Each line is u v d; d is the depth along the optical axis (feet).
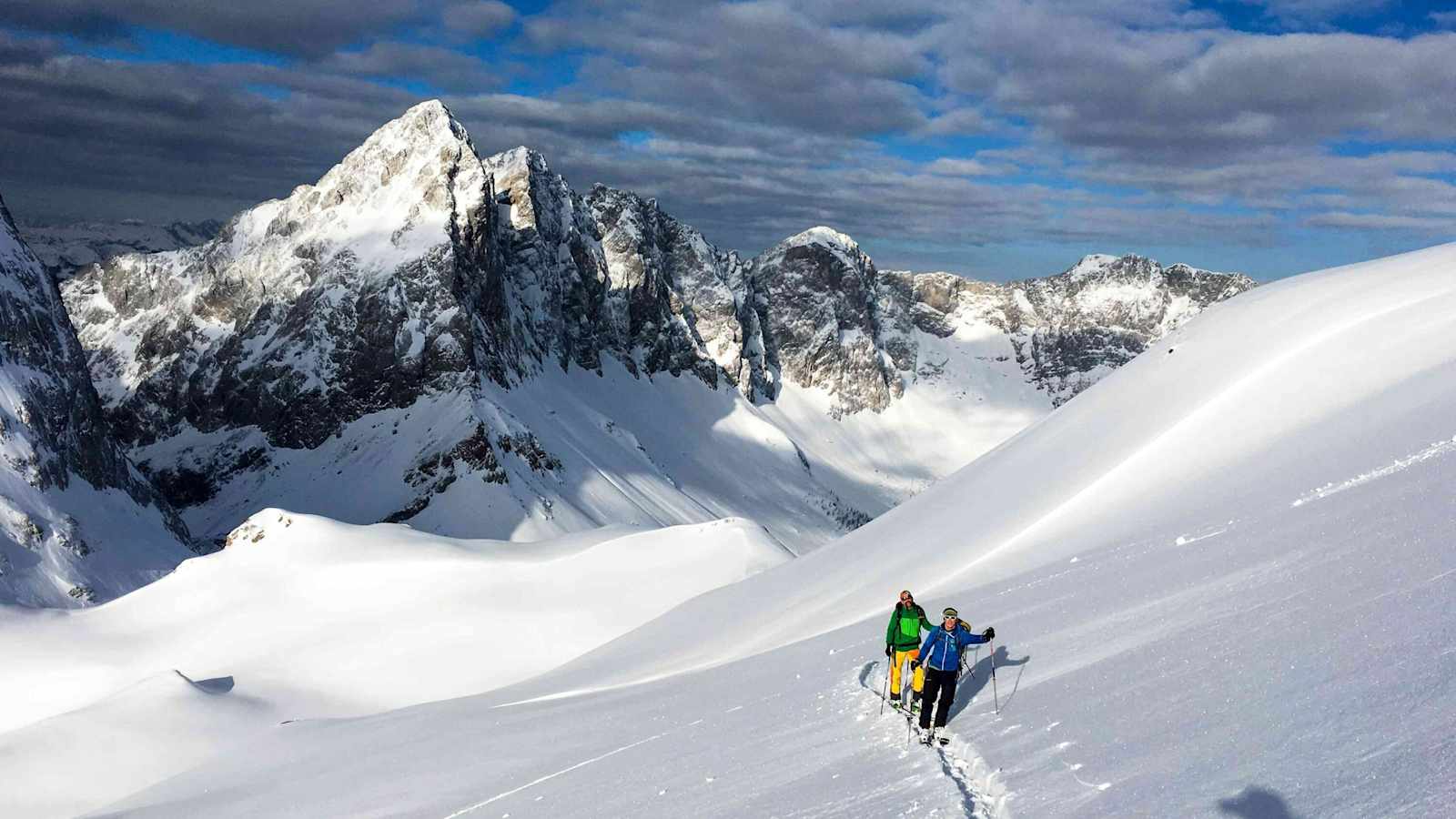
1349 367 127.44
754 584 199.21
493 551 314.55
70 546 502.79
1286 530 72.02
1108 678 52.19
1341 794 30.50
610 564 294.46
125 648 266.57
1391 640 40.83
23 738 190.39
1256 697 41.22
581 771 75.66
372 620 268.62
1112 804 36.35
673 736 77.36
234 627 272.10
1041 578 95.86
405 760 108.06
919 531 161.58
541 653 250.57
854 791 48.01
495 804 73.92
